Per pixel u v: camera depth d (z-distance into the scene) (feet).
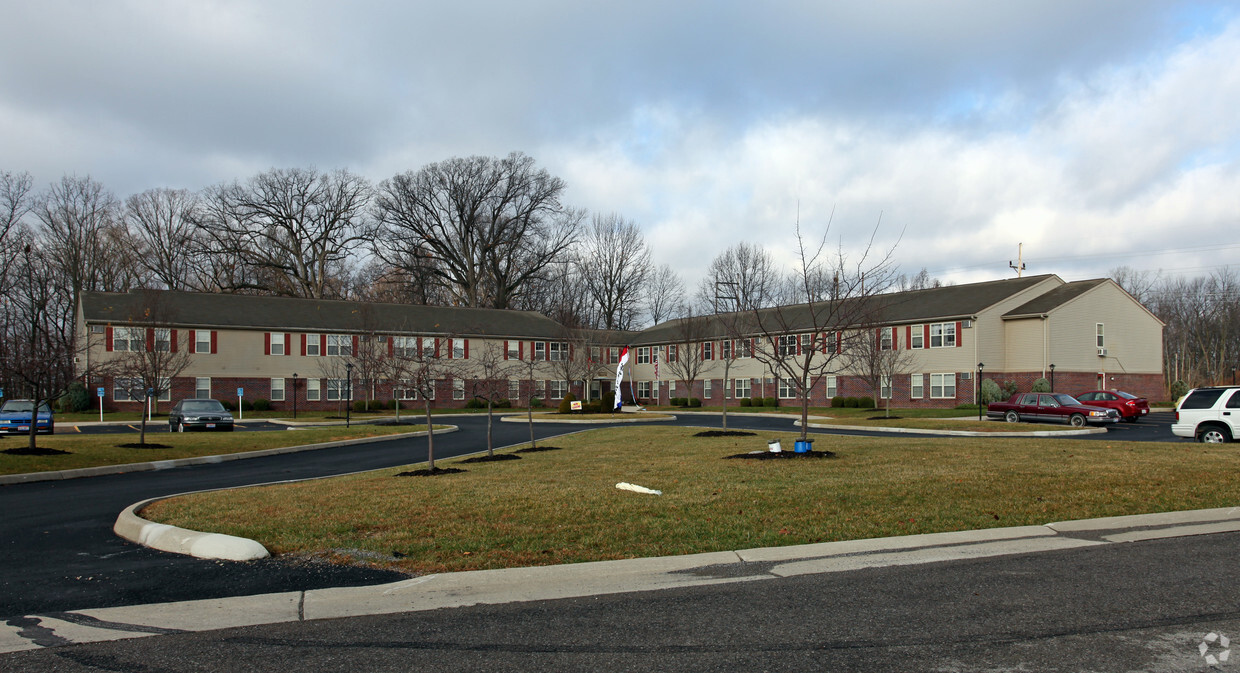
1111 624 17.93
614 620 18.84
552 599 20.79
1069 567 23.25
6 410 94.79
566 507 32.94
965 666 15.46
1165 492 35.09
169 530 28.94
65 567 25.36
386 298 234.58
